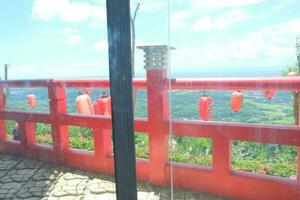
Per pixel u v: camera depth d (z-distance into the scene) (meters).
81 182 3.45
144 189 3.12
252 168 3.02
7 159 4.14
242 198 2.87
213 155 2.92
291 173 2.88
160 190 3.10
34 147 4.04
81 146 3.87
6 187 3.42
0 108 4.17
